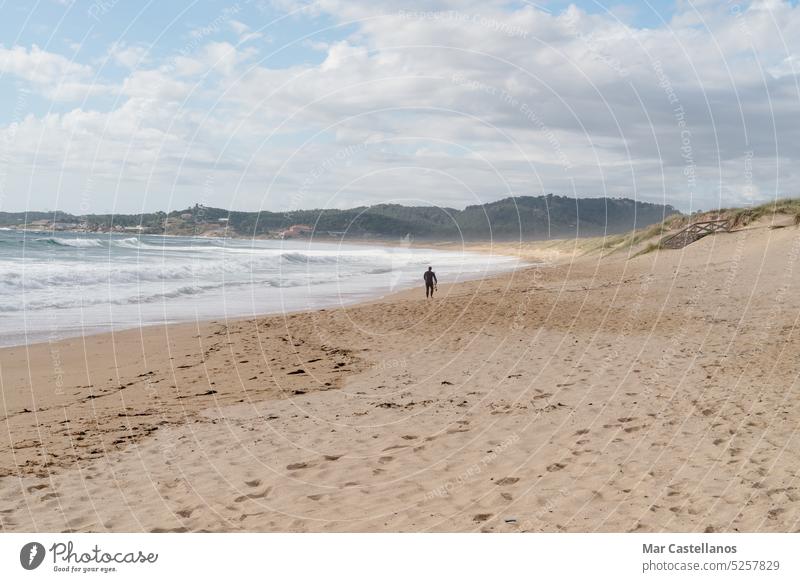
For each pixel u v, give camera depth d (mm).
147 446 6848
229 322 16156
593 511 4875
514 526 4730
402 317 16203
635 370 9266
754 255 24062
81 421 7812
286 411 8133
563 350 11117
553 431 6816
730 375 8570
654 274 22609
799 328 11312
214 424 7617
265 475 5984
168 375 10414
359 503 5305
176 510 5273
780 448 5801
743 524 4500
